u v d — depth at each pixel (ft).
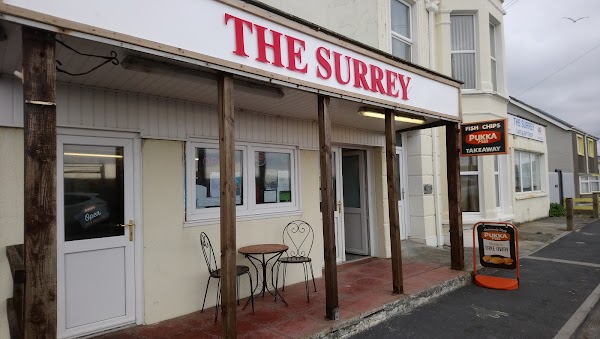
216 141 16.74
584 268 24.57
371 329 14.99
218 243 16.46
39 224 7.29
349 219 26.96
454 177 22.00
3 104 11.46
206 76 12.05
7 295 11.39
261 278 17.95
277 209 19.22
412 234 29.17
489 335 14.46
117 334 13.23
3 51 9.70
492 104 32.68
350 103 17.26
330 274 14.43
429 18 30.01
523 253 29.35
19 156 11.82
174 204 15.15
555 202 61.77
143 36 9.07
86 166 13.24
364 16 24.72
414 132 29.12
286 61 12.59
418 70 18.90
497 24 35.42
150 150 14.62
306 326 13.75
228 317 10.96
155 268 14.47
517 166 46.44
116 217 13.80
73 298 12.67
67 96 12.70
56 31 7.72
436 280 19.77
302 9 21.98
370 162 26.03
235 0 11.06
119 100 13.83
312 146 20.89
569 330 14.88
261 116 18.56
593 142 85.40
